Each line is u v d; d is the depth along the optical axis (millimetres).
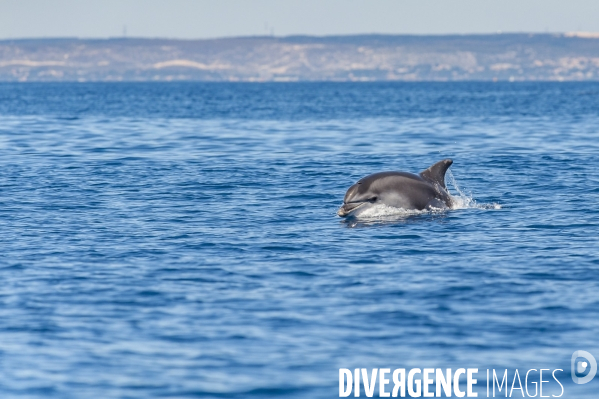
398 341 46469
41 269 61406
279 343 46188
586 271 60219
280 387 40875
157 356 44438
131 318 50188
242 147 156625
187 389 40656
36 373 42375
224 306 52406
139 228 77312
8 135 182750
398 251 67438
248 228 77500
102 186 104000
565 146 157875
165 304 52844
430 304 52625
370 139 175500
